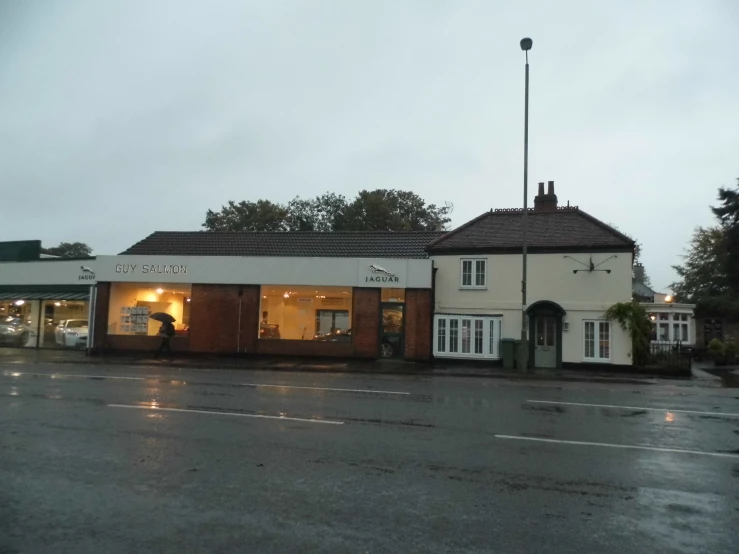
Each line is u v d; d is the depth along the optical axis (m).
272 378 17.88
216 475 7.13
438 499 6.33
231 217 53.22
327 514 5.84
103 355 25.80
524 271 21.86
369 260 24.52
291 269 25.12
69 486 6.70
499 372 21.28
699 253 51.59
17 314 29.47
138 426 9.94
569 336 23.47
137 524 5.57
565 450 8.66
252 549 5.02
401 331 24.55
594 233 24.02
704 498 6.55
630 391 16.58
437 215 55.41
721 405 13.81
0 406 11.82
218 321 25.58
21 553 4.94
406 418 11.01
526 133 22.09
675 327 36.25
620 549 5.10
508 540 5.25
